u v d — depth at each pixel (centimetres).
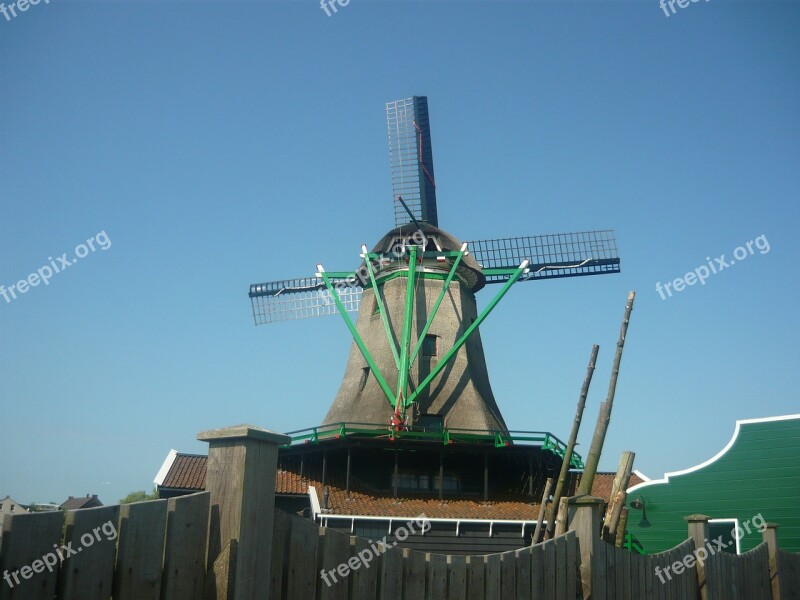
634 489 2341
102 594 451
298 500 2484
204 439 547
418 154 3350
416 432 2620
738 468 2242
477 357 3095
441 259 3064
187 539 504
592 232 3259
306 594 581
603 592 898
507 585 776
